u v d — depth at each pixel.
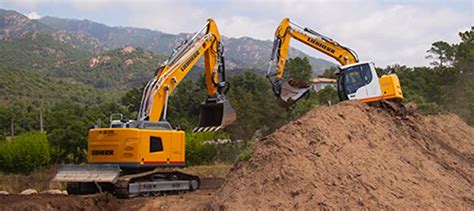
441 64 53.09
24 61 165.62
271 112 35.34
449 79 43.62
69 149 35.94
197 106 55.28
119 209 15.95
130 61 158.25
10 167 33.91
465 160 18.77
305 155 13.69
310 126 14.95
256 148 14.47
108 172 17.16
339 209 12.11
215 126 19.70
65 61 173.50
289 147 13.89
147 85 18.28
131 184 17.22
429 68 51.25
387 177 13.94
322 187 12.72
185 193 19.09
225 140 36.97
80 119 39.88
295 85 20.25
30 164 33.94
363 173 13.60
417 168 15.60
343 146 14.66
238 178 13.75
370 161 14.45
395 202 12.74
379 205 12.45
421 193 13.74
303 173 13.02
